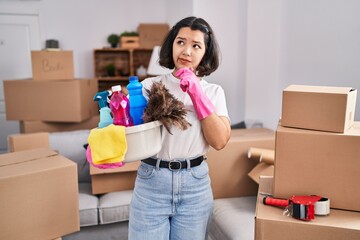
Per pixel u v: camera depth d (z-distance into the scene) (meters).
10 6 4.04
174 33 1.14
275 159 1.09
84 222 1.86
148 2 4.49
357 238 0.92
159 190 1.11
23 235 1.27
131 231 1.17
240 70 3.14
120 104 1.00
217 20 3.16
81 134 2.33
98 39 4.41
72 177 1.38
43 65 2.76
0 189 1.21
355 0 1.97
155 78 1.22
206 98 1.04
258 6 2.87
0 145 4.20
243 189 1.93
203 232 1.17
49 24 4.21
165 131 1.08
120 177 2.06
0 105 4.16
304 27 2.51
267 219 0.99
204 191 1.15
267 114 3.04
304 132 1.04
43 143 2.02
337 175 1.03
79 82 2.68
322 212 0.99
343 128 1.01
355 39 1.99
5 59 4.14
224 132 1.09
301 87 1.15
